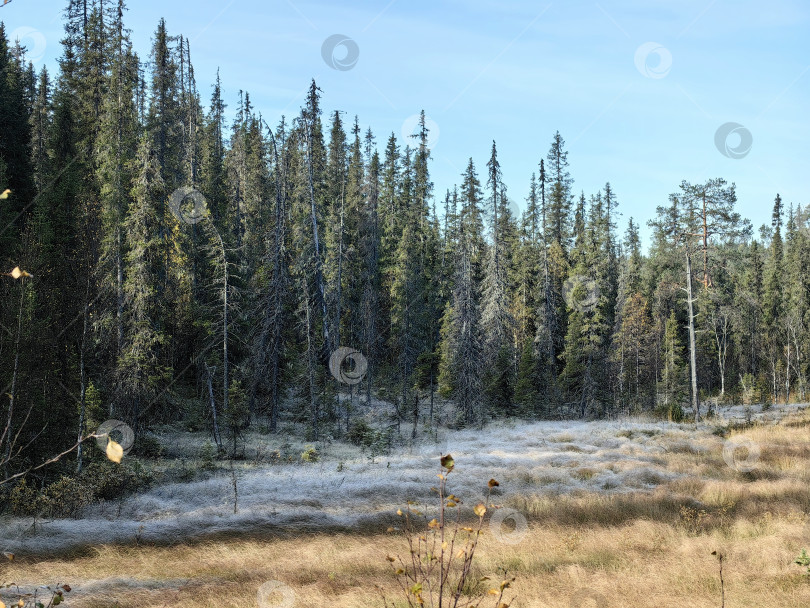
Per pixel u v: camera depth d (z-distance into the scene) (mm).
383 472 25219
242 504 20438
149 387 29125
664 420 41469
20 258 23141
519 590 11438
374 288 54844
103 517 19328
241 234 46406
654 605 10477
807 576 11805
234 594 11758
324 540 16234
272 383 37938
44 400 21922
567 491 21500
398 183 66250
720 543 14852
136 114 34188
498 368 47531
